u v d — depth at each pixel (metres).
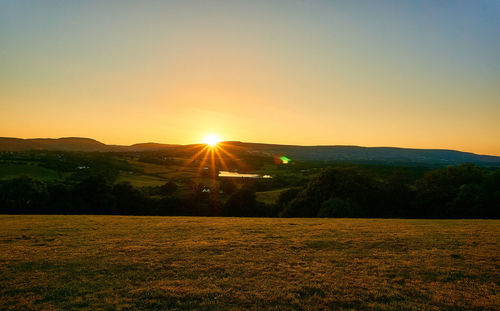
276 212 60.66
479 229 23.44
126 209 61.75
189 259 14.77
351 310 9.77
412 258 15.26
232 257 15.16
